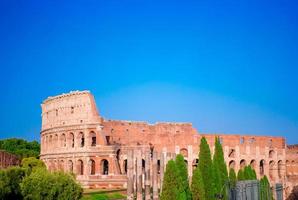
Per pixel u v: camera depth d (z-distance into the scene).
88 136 196.00
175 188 107.62
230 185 110.12
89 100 198.50
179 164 113.94
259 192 119.31
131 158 133.00
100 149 191.00
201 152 126.94
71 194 113.06
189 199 112.81
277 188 149.25
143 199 142.75
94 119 195.75
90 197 135.12
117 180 177.88
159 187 146.88
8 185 98.12
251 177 143.88
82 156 194.00
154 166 141.38
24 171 111.69
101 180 177.62
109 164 188.62
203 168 125.31
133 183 134.75
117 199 139.12
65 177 114.38
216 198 121.44
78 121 199.62
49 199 109.12
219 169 134.00
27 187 107.31
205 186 123.50
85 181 176.12
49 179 110.38
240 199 108.56
